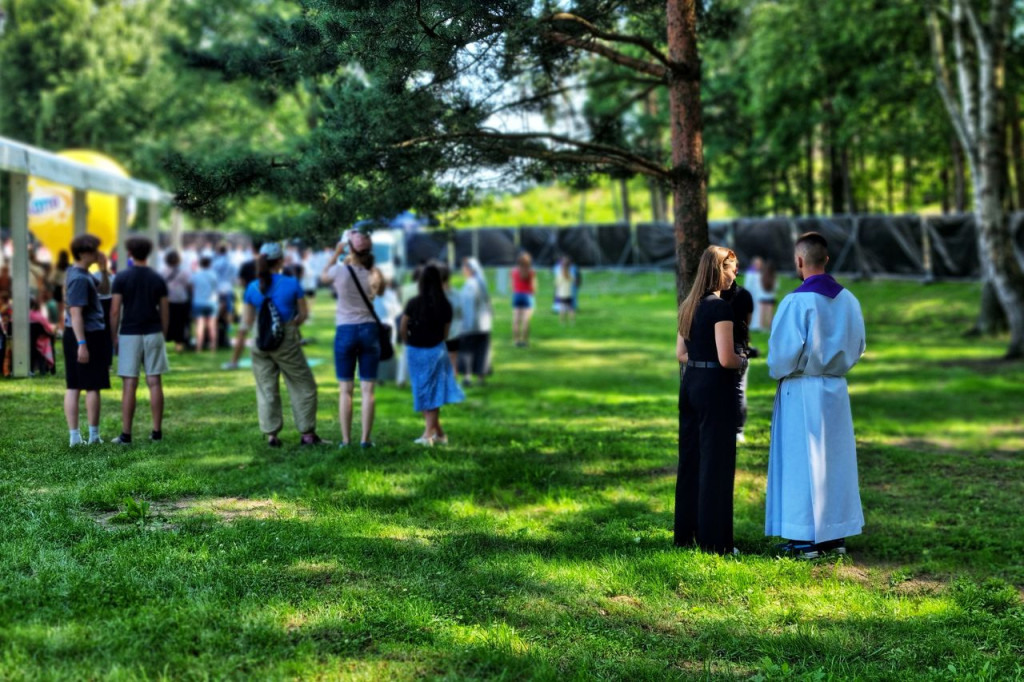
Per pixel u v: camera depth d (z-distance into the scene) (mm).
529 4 5840
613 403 12461
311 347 17094
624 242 36344
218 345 16266
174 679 3727
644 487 7566
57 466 6684
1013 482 8125
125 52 43469
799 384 5727
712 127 18891
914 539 6324
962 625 4832
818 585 5363
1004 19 18656
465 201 7871
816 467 5672
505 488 7395
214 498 6434
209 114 38938
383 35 5543
